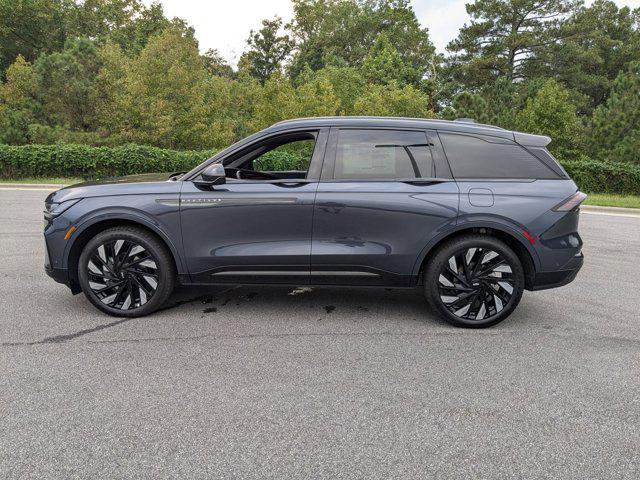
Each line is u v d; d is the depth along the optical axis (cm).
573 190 435
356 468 248
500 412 302
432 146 441
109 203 438
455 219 426
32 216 1040
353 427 284
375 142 441
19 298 507
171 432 277
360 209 429
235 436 274
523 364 369
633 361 376
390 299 521
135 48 4172
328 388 329
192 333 420
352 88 3391
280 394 320
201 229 438
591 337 424
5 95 2616
